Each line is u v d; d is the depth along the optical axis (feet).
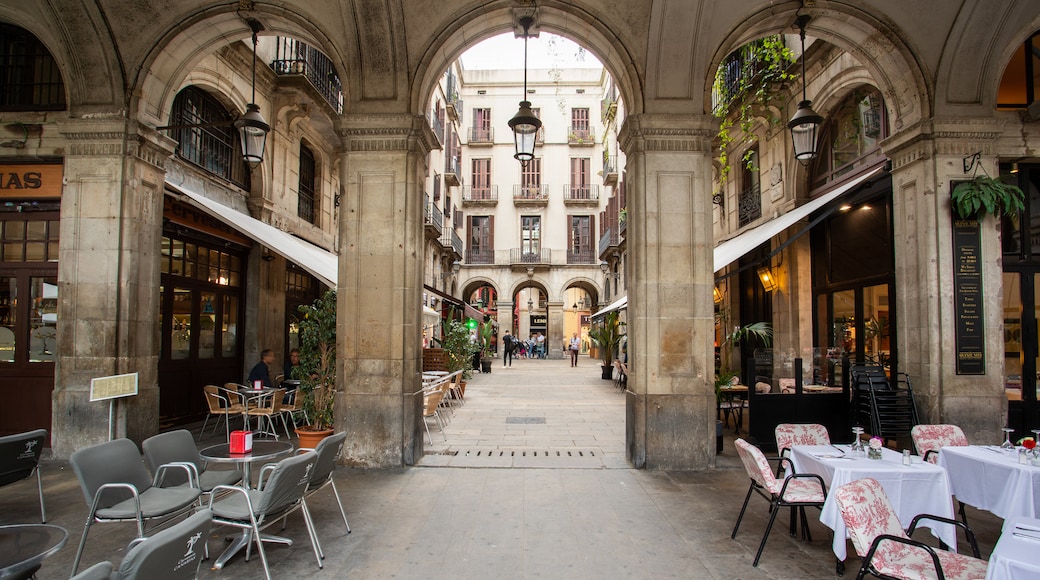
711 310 20.45
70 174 21.67
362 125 20.85
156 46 21.54
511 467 20.29
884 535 9.65
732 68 35.60
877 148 25.55
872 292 26.21
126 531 14.20
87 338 21.17
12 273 22.95
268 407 26.48
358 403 20.45
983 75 20.39
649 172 20.65
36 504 16.14
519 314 109.70
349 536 13.78
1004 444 14.64
